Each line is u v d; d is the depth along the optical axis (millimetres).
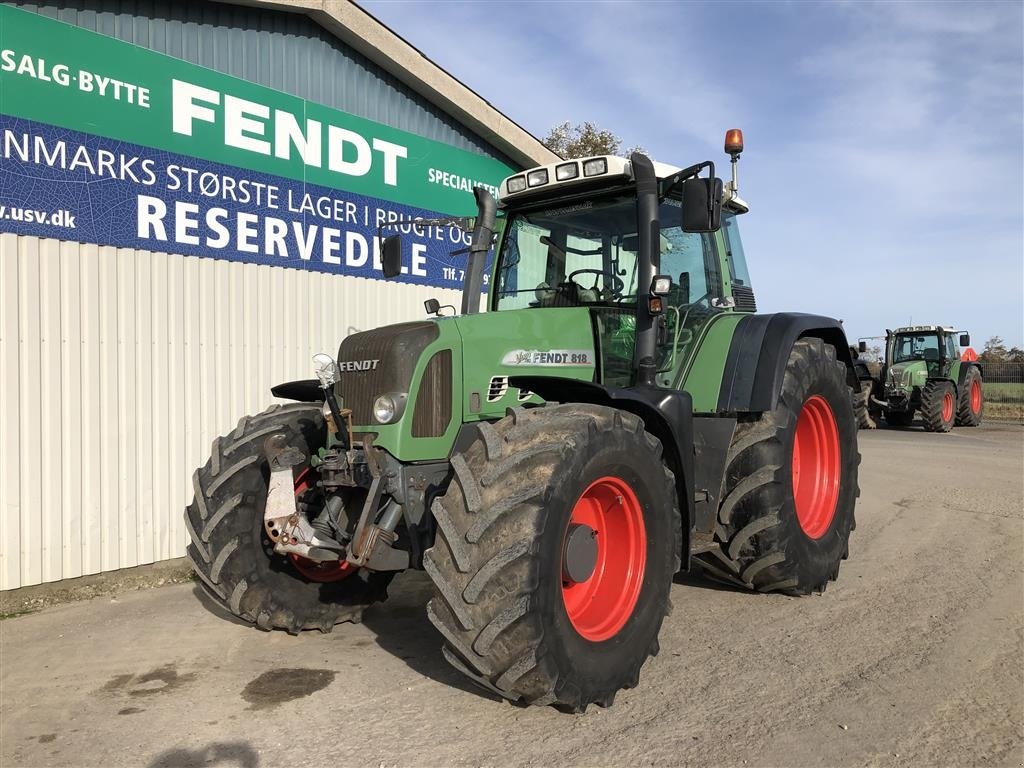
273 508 3404
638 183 4004
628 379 4285
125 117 5484
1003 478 8867
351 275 7160
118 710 3258
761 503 4262
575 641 2996
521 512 2865
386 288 7527
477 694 3365
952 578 4898
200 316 5922
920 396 16344
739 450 4297
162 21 5785
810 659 3658
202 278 5945
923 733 2920
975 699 3189
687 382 4410
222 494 3865
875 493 7984
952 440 14031
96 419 5297
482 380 3639
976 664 3541
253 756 2828
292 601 4062
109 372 5371
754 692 3311
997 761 2715
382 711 3197
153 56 5645
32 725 3133
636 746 2854
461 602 2840
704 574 5254
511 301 4727
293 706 3262
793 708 3143
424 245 7977
